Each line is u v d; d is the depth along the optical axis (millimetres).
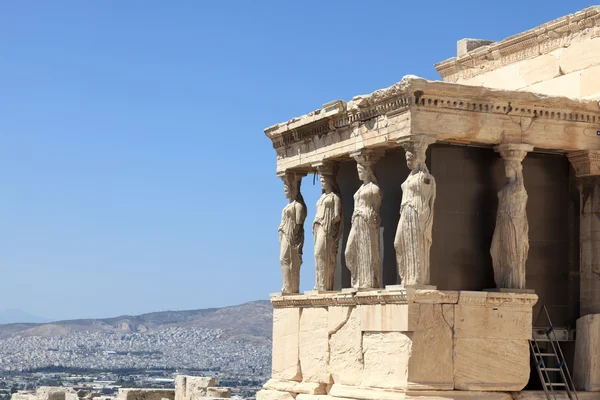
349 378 24172
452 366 22484
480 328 22781
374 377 23234
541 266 24703
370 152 24203
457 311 22609
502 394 22844
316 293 25797
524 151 23469
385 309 22938
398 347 22484
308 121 26016
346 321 24422
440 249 23484
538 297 24281
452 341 22516
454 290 23094
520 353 23094
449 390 22406
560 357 24812
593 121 24375
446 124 22812
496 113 23297
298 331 26484
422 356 22281
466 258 23688
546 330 24469
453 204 23656
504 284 23344
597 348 24219
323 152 25922
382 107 23359
